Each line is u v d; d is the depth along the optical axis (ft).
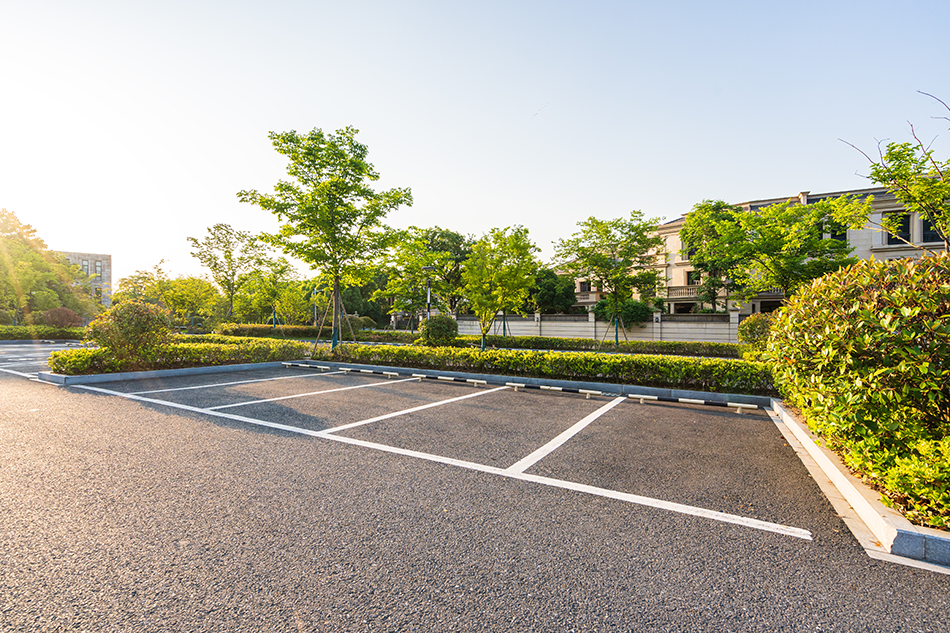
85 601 6.91
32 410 20.47
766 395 24.43
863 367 11.70
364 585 7.54
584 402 24.57
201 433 16.97
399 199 45.93
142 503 10.66
